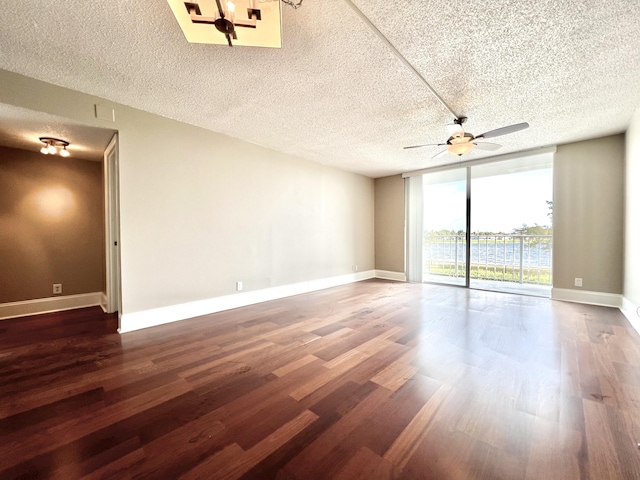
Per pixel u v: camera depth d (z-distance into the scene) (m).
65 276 3.62
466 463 1.15
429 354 2.20
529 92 2.45
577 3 1.48
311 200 4.71
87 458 1.18
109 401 1.59
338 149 4.09
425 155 4.39
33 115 2.32
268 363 2.06
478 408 1.52
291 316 3.23
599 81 2.27
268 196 4.01
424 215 5.47
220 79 2.23
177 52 1.89
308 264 4.66
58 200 3.56
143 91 2.43
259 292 3.90
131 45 1.82
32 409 1.52
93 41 1.78
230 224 3.56
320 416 1.46
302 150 4.14
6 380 1.82
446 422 1.41
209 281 3.35
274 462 1.16
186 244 3.15
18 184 3.28
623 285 3.42
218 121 3.08
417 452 1.21
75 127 2.58
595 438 1.28
